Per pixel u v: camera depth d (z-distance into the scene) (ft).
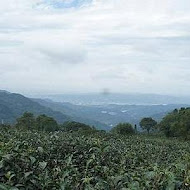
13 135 43.65
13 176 20.89
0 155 22.80
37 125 134.31
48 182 21.33
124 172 24.79
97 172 24.16
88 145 36.04
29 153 27.99
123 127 209.46
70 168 24.99
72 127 152.97
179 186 18.53
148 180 19.35
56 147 34.12
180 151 75.51
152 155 53.16
